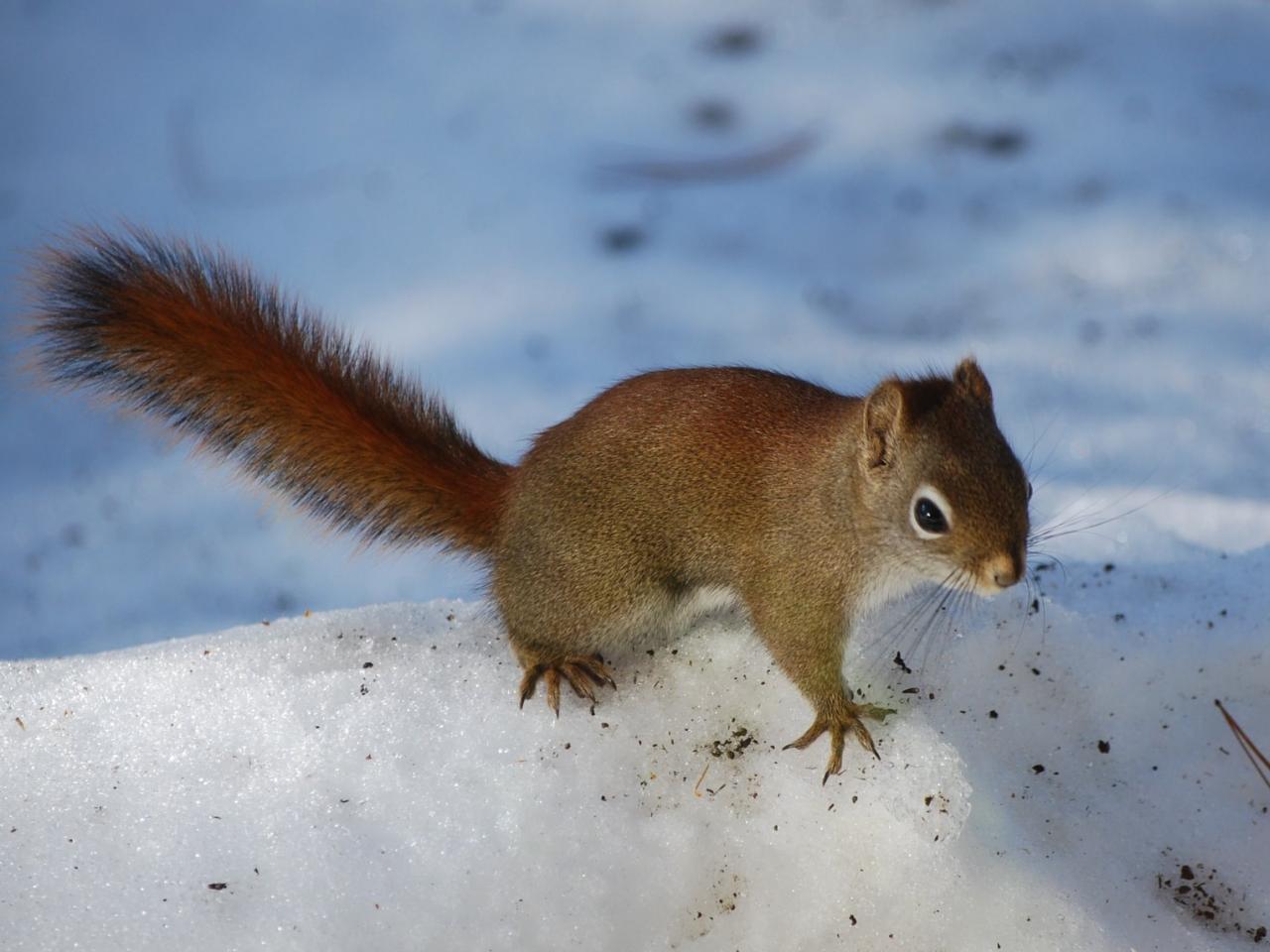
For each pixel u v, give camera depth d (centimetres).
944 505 378
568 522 383
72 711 380
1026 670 383
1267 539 407
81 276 388
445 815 376
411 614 386
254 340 388
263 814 376
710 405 383
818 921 375
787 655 380
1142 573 388
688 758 378
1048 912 375
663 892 375
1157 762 381
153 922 373
